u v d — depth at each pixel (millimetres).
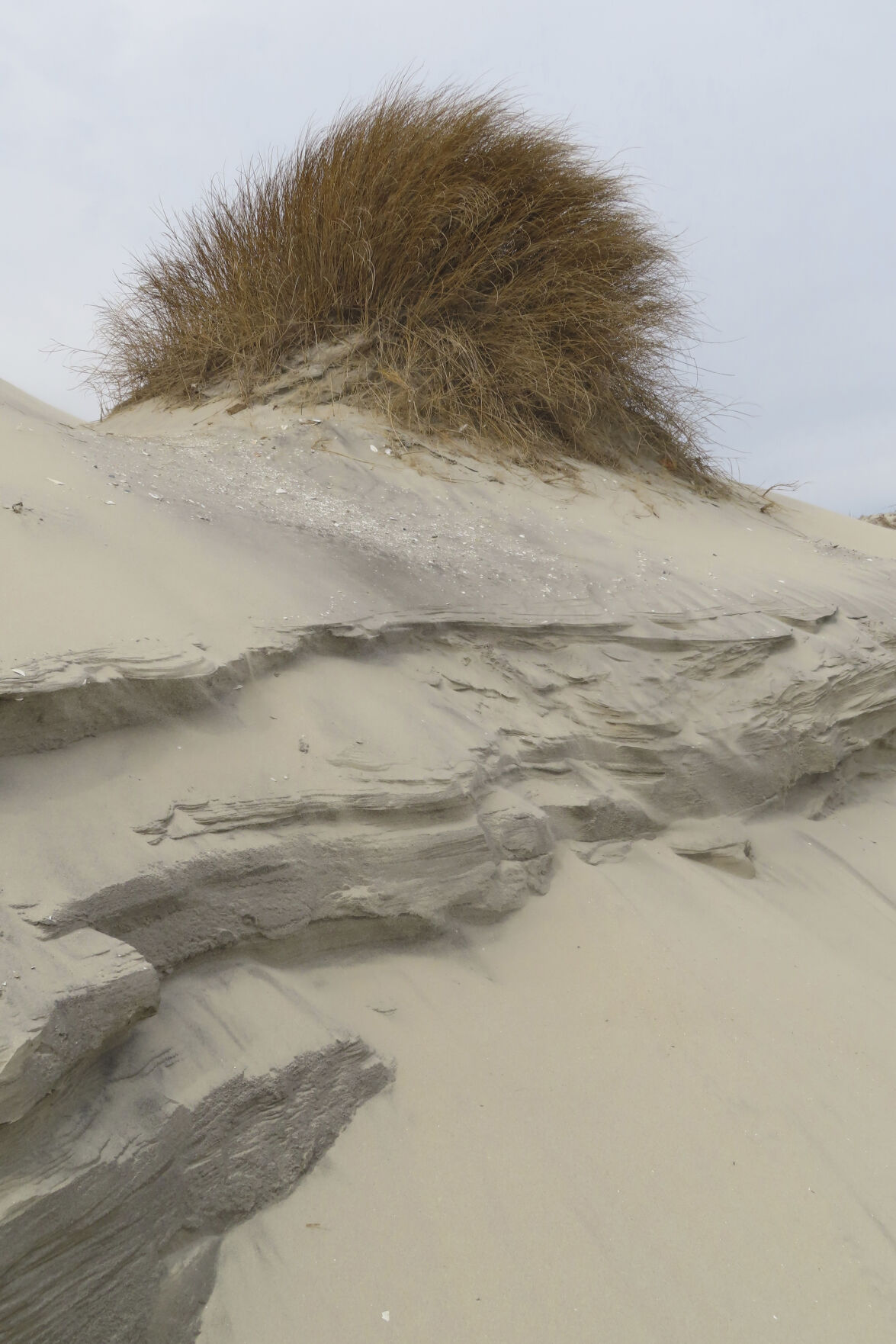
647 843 3592
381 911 2578
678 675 4031
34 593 2600
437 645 3617
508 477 5746
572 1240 2059
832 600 5141
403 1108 2252
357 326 6379
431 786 2787
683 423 6973
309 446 5414
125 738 2396
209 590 3137
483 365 6281
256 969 2322
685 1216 2170
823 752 4238
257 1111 2037
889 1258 2193
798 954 3240
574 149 6844
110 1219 1686
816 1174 2363
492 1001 2617
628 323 6551
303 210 6453
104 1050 1856
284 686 2914
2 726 2137
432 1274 1946
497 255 6555
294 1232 1965
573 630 3979
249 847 2340
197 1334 1783
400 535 4531
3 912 1816
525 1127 2287
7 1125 1531
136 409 7008
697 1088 2527
